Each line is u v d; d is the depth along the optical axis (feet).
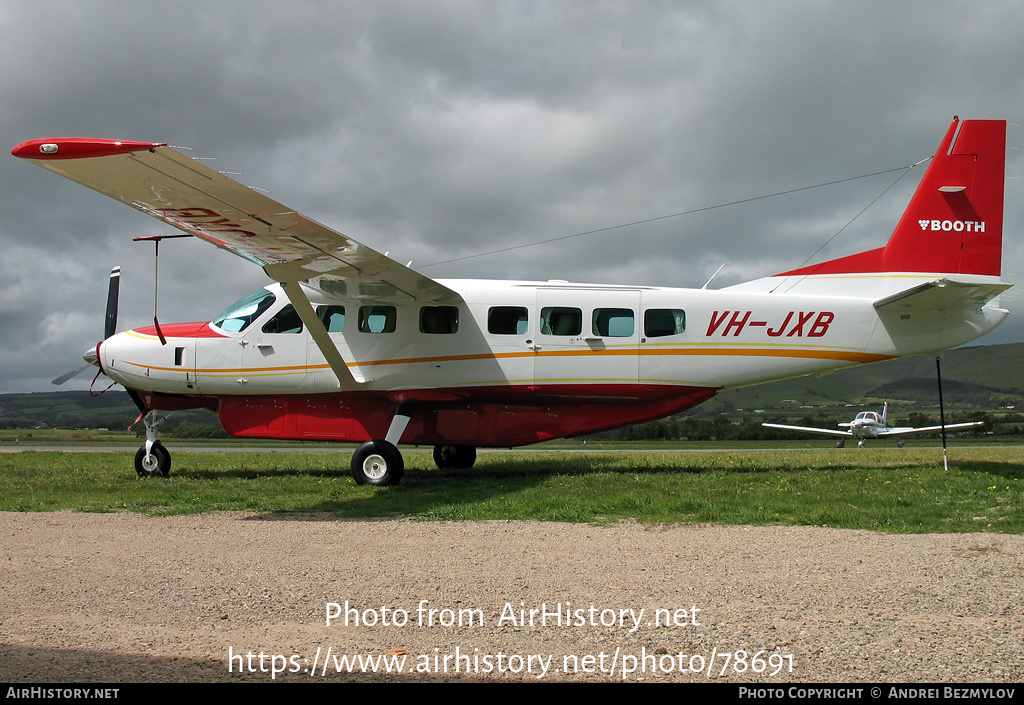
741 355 36.78
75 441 129.49
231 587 15.49
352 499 28.32
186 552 19.04
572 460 50.70
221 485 33.06
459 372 36.24
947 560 17.22
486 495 28.81
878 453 60.39
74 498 28.68
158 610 13.88
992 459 46.34
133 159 21.12
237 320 37.37
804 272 38.34
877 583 15.25
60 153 20.70
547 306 36.55
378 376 36.29
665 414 37.60
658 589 15.11
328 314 36.94
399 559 18.12
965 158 37.47
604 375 36.52
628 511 24.94
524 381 36.35
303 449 95.61
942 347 37.24
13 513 25.52
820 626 12.59
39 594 14.97
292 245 28.25
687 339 36.68
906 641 11.78
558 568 17.04
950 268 37.40
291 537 21.07
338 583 15.79
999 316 37.22
